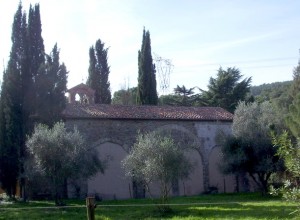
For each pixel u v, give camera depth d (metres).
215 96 65.88
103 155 38.50
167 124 41.59
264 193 36.25
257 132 35.94
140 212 25.14
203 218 21.95
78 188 36.56
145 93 53.78
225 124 44.25
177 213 24.56
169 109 43.56
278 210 24.38
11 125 34.66
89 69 60.44
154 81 54.62
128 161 28.45
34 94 35.88
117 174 38.66
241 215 22.67
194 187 41.91
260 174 36.78
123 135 39.50
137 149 28.06
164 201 26.81
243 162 35.94
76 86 46.41
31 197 34.00
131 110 41.41
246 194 39.28
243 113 37.81
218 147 43.66
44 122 35.59
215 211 24.94
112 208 27.20
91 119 38.31
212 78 67.38
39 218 23.39
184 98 71.06
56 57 36.91
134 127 40.12
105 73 60.41
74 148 29.12
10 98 35.16
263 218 21.06
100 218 22.77
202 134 43.03
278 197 34.56
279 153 8.29
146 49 54.59
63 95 36.59
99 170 33.47
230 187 43.84
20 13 37.53
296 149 8.15
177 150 27.67
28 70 36.31
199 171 42.47
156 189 39.34
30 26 37.56
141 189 39.00
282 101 45.00
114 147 39.09
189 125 42.50
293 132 29.42
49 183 29.81
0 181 34.88
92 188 37.22
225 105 65.31
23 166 32.53
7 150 34.50
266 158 35.38
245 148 36.34
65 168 28.48
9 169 34.44
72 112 38.06
